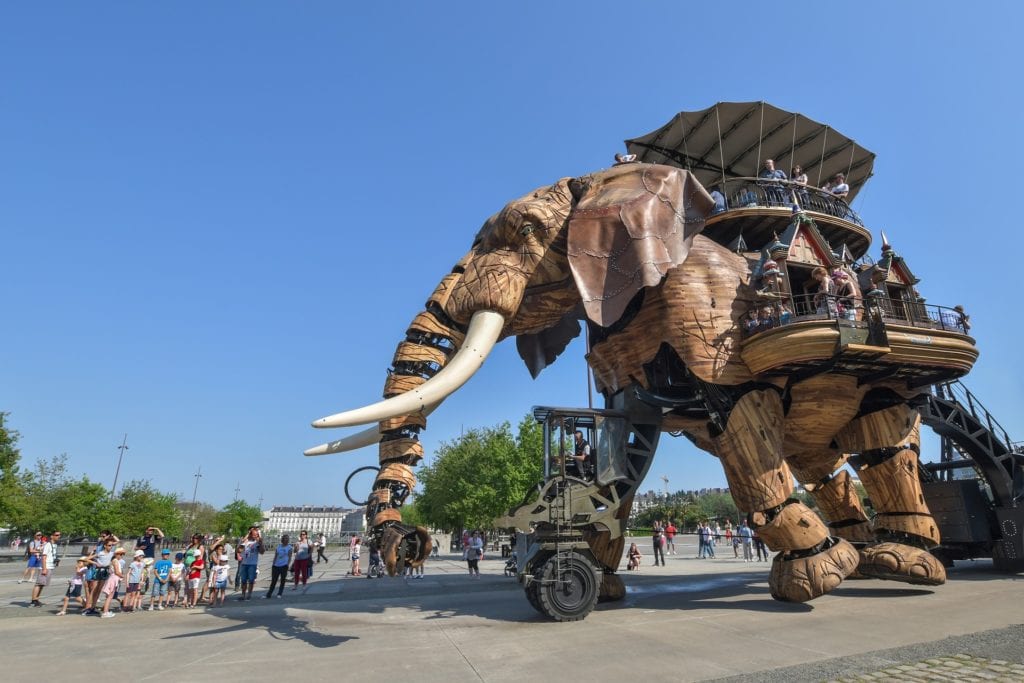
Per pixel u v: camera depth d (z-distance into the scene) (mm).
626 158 10641
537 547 8078
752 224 10602
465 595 12133
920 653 5566
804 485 12492
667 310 9016
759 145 12617
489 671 5328
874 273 9352
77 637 7961
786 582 8352
